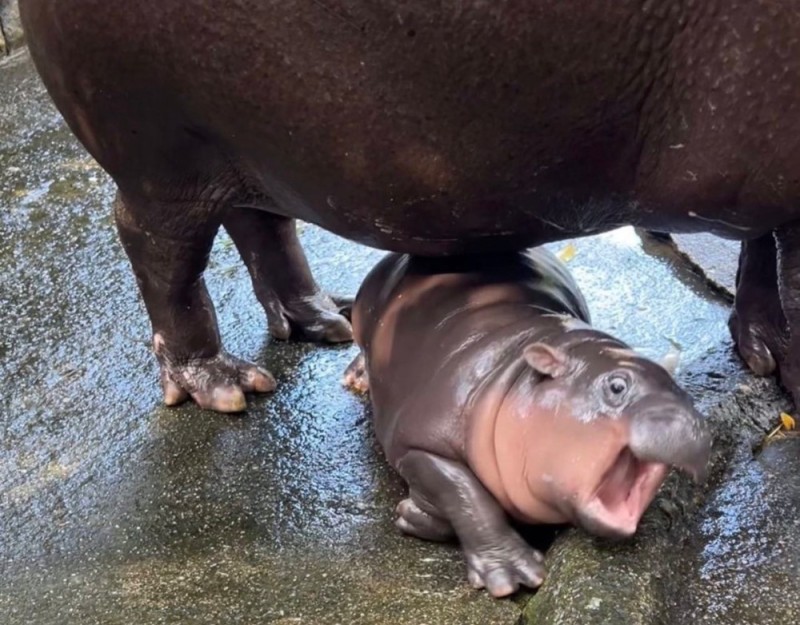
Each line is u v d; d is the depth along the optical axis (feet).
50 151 7.75
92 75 3.81
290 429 4.81
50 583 4.03
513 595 3.68
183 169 4.16
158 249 4.55
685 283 5.63
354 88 3.40
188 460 4.65
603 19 3.18
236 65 3.46
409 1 3.18
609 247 6.03
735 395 4.55
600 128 3.44
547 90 3.32
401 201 3.71
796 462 4.25
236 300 5.89
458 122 3.42
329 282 6.01
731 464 4.26
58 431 4.93
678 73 3.31
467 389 3.83
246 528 4.22
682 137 3.45
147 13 3.46
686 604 3.64
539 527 3.93
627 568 3.54
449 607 3.65
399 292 4.37
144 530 4.26
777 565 3.76
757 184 3.50
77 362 5.42
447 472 3.83
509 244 4.01
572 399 3.51
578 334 3.75
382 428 4.21
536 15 3.16
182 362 4.97
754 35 3.17
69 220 6.81
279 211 4.39
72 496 4.50
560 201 3.72
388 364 4.25
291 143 3.63
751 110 3.31
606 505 3.48
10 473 4.68
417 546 4.01
